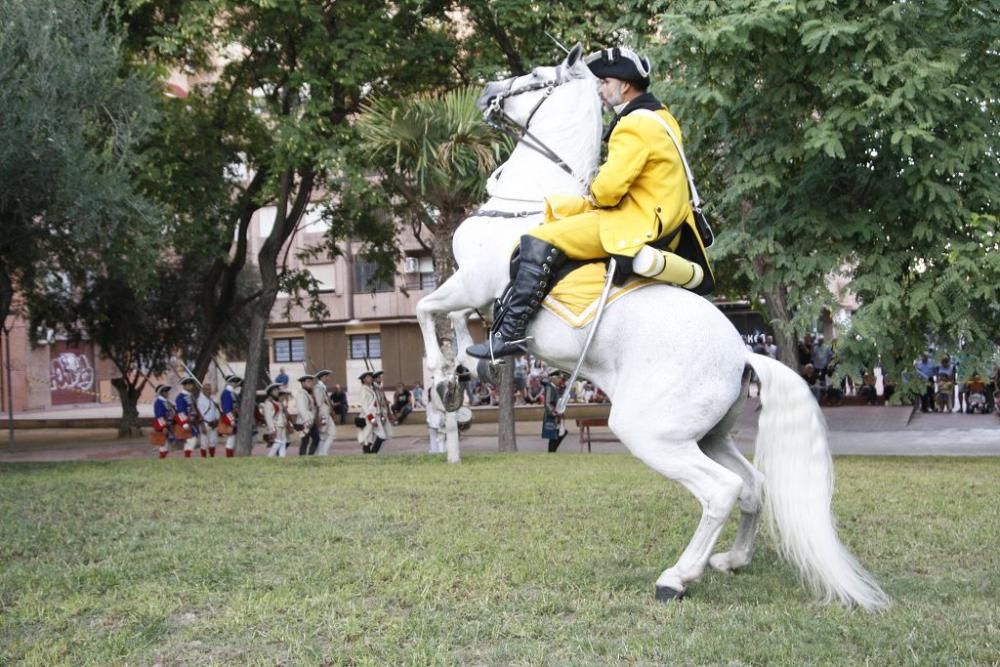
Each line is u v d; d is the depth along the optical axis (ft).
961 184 41.50
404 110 48.93
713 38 37.01
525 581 19.29
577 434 82.79
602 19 54.39
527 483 32.19
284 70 63.98
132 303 99.50
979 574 19.60
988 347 42.24
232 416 68.85
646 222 17.99
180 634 16.46
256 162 72.84
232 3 57.57
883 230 42.11
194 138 67.00
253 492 30.94
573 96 23.29
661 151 18.16
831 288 46.42
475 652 15.35
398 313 145.28
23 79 42.91
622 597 18.15
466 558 21.07
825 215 42.16
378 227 81.30
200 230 66.44
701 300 18.21
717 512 17.51
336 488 31.58
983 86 39.60
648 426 17.60
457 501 28.50
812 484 17.46
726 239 43.19
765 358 18.12
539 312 18.88
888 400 44.78
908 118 37.81
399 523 25.17
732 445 19.70
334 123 63.46
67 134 44.37
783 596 18.16
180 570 20.49
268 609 17.53
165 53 59.52
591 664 14.66
